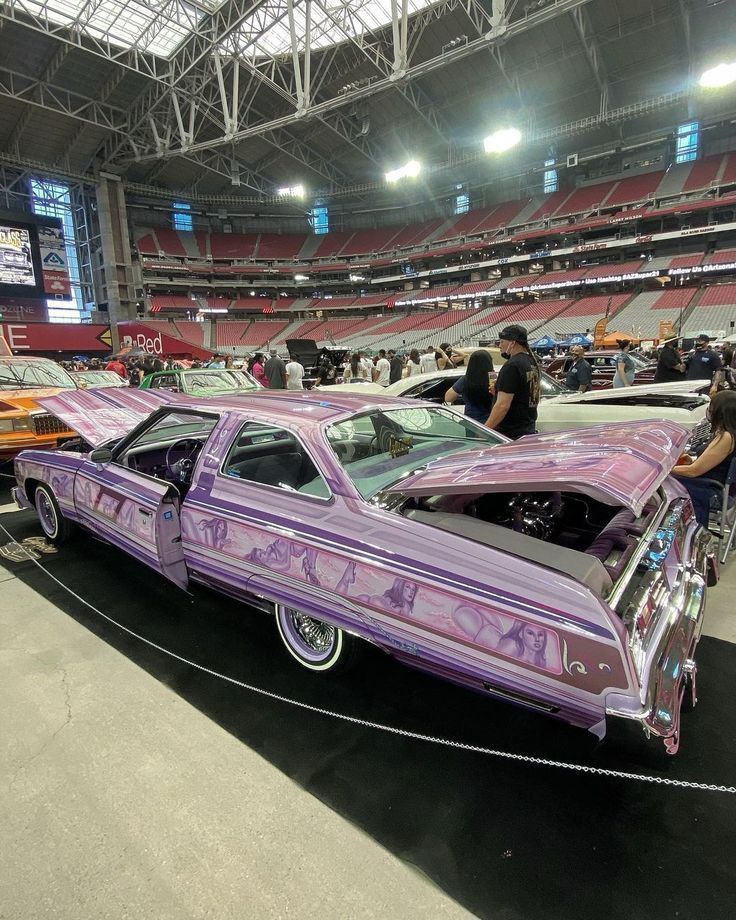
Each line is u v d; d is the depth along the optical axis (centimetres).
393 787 188
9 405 569
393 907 145
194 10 2459
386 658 270
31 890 152
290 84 3322
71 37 2533
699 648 272
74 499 365
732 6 2706
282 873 156
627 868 155
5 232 3575
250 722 222
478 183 4881
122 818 175
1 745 208
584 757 201
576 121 3675
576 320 3616
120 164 3906
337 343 4616
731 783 186
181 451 402
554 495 254
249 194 4950
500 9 2070
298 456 285
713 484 369
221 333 4906
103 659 267
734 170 3559
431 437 301
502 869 156
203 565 268
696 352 884
